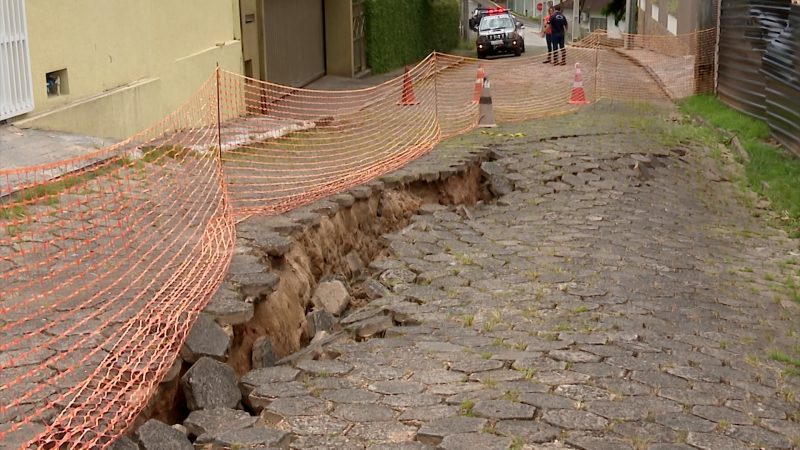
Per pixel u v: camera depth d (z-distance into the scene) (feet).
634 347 22.15
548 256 31.17
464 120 59.26
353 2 96.58
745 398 19.45
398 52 111.14
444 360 21.16
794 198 42.16
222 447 16.81
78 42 43.14
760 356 22.76
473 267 29.71
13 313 21.22
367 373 20.36
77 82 43.16
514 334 23.13
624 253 32.01
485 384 19.43
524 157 47.44
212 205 32.24
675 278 29.45
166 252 26.58
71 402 16.92
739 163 50.70
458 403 18.43
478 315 24.91
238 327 22.71
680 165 48.96
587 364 20.85
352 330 24.17
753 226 38.73
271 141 47.98
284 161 43.09
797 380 21.08
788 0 54.95
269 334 24.48
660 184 44.60
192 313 21.29
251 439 16.97
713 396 19.36
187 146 41.96
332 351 22.45
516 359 21.02
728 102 69.00
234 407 19.27
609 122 60.44
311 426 17.66
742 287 29.45
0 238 26.55
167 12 53.01
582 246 32.60
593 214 37.63
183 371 19.98
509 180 43.65
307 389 19.44
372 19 101.55
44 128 39.70
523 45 133.90
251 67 69.00
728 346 23.18
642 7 158.61
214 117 52.19
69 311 21.47
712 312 26.30
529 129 56.44
